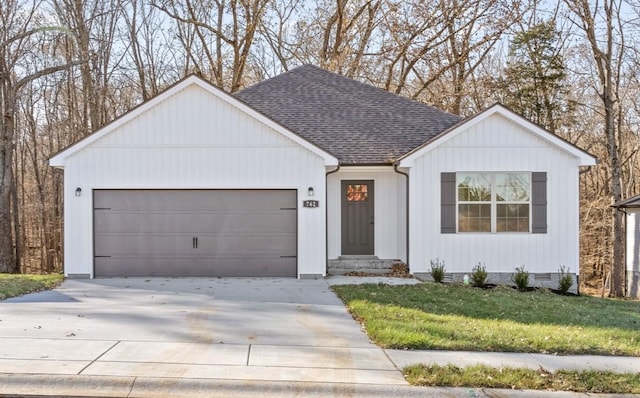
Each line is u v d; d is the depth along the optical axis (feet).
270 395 16.62
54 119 87.10
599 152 86.17
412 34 88.48
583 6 67.77
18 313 27.17
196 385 16.98
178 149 41.29
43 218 87.51
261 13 86.48
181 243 41.52
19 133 84.23
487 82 88.17
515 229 42.32
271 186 41.50
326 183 43.93
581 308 32.71
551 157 42.39
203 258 41.52
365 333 23.80
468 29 87.71
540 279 42.22
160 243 41.45
